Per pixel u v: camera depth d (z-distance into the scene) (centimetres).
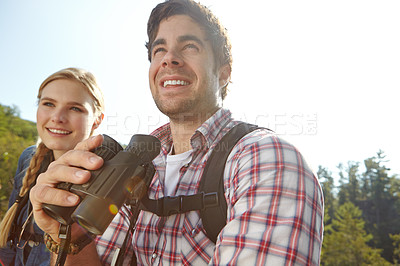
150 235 120
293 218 88
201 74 134
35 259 188
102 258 132
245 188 97
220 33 146
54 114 227
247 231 89
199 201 107
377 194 8525
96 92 253
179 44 136
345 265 5103
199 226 108
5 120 5238
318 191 97
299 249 85
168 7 140
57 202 86
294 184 93
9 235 206
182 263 107
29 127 5303
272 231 87
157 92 139
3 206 1708
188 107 133
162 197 117
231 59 157
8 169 2681
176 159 131
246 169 100
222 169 109
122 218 137
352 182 8888
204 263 103
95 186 85
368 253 5353
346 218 6012
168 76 133
